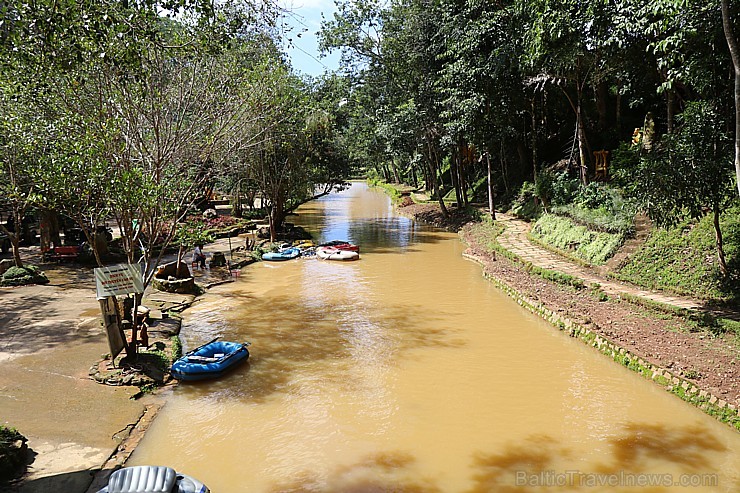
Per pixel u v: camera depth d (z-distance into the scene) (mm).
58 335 14070
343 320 17234
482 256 26234
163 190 13109
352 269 25234
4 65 9023
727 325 12594
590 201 24688
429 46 31969
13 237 20016
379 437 10078
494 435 10086
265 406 11328
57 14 8125
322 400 11586
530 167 37750
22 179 17266
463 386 12195
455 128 30641
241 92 17922
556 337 15273
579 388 11969
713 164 12547
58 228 25391
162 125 14898
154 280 20250
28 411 10172
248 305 19094
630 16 15555
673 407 10938
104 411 10555
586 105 35531
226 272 23891
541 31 18016
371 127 41188
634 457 9242
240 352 13523
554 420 10594
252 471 9023
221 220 35781
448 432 10227
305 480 8766
